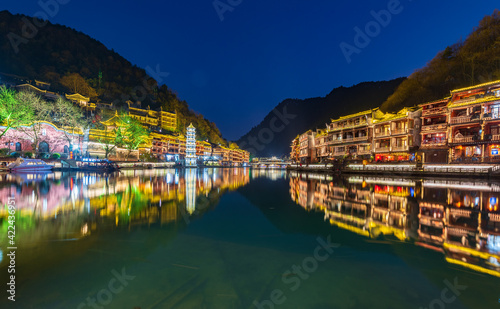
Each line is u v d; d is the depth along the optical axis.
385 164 37.47
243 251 5.44
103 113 99.19
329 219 8.47
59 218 8.02
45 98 83.88
